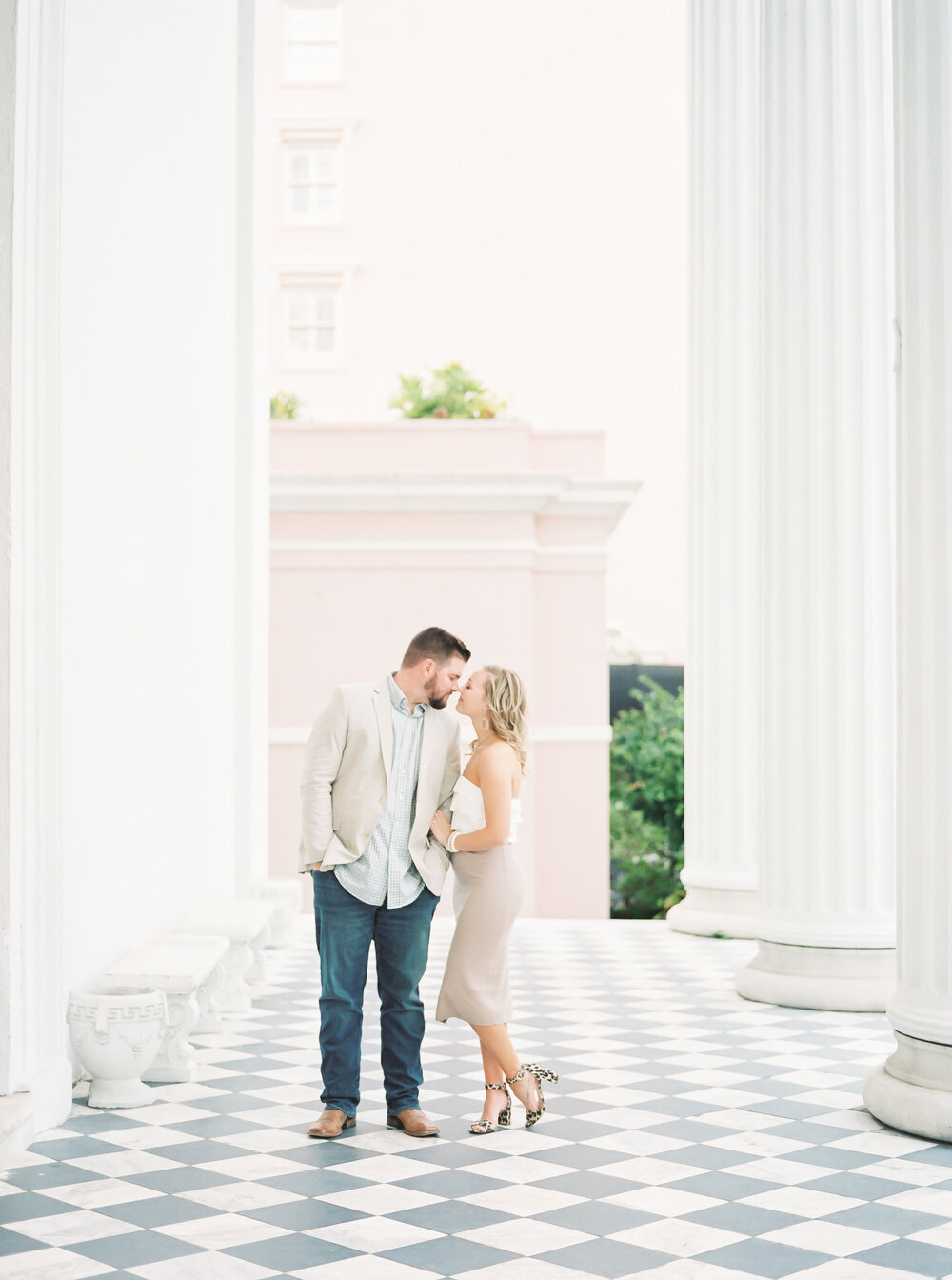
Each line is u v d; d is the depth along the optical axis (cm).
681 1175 489
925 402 577
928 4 575
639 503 3138
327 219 3081
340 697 545
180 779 914
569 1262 399
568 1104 596
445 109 3136
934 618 570
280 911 1145
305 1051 707
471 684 557
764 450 873
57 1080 559
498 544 1730
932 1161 511
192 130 965
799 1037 750
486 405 2075
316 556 1728
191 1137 536
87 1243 413
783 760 861
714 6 1241
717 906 1220
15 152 566
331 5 3114
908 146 586
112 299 723
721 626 1219
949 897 559
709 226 1238
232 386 1166
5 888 549
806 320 848
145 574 805
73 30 638
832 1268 396
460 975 547
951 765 562
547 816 1752
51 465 580
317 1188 470
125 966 660
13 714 555
